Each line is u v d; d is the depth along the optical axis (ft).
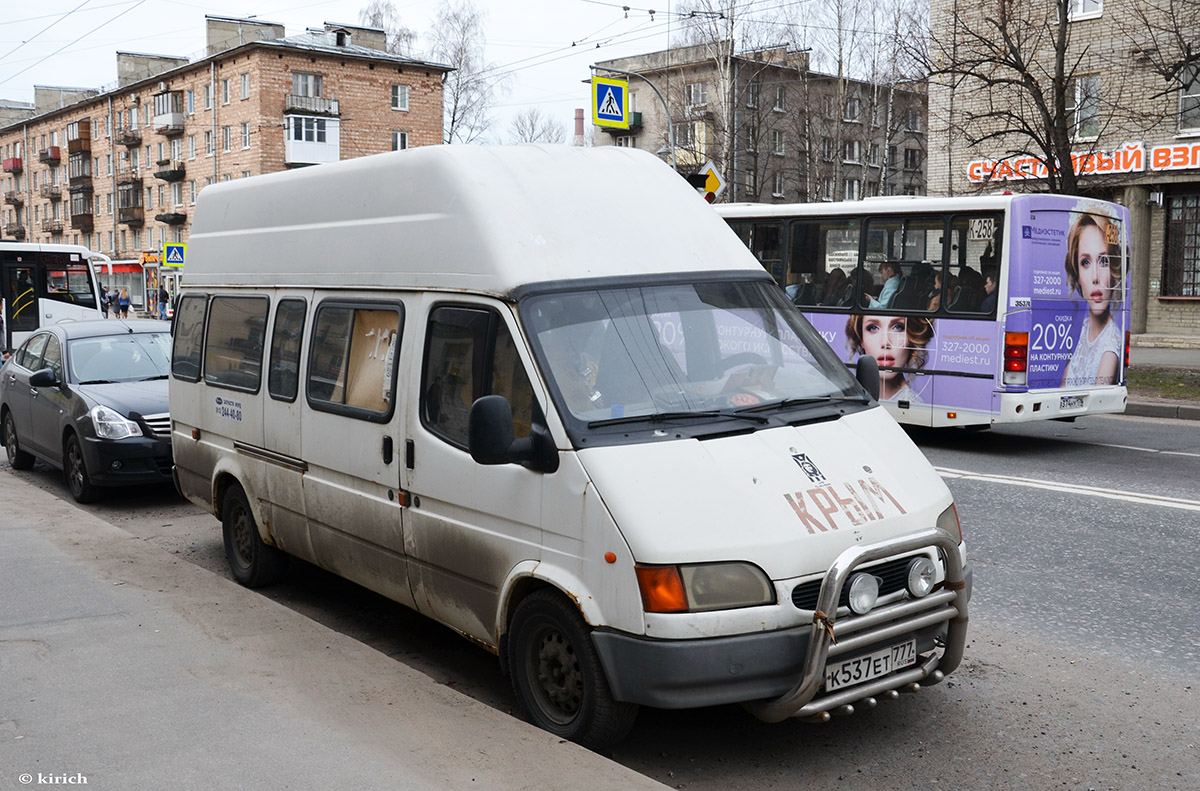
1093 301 40.73
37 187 307.17
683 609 13.23
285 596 23.09
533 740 13.80
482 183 16.75
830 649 13.32
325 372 19.85
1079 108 71.92
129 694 15.35
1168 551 24.91
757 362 16.60
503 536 15.44
